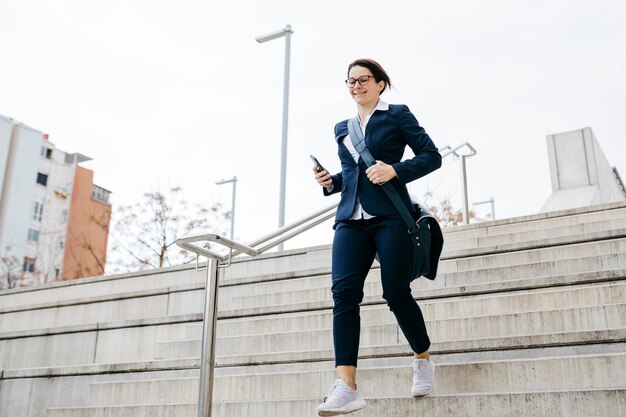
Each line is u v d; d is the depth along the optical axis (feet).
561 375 10.27
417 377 10.15
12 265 106.93
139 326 18.69
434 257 10.23
